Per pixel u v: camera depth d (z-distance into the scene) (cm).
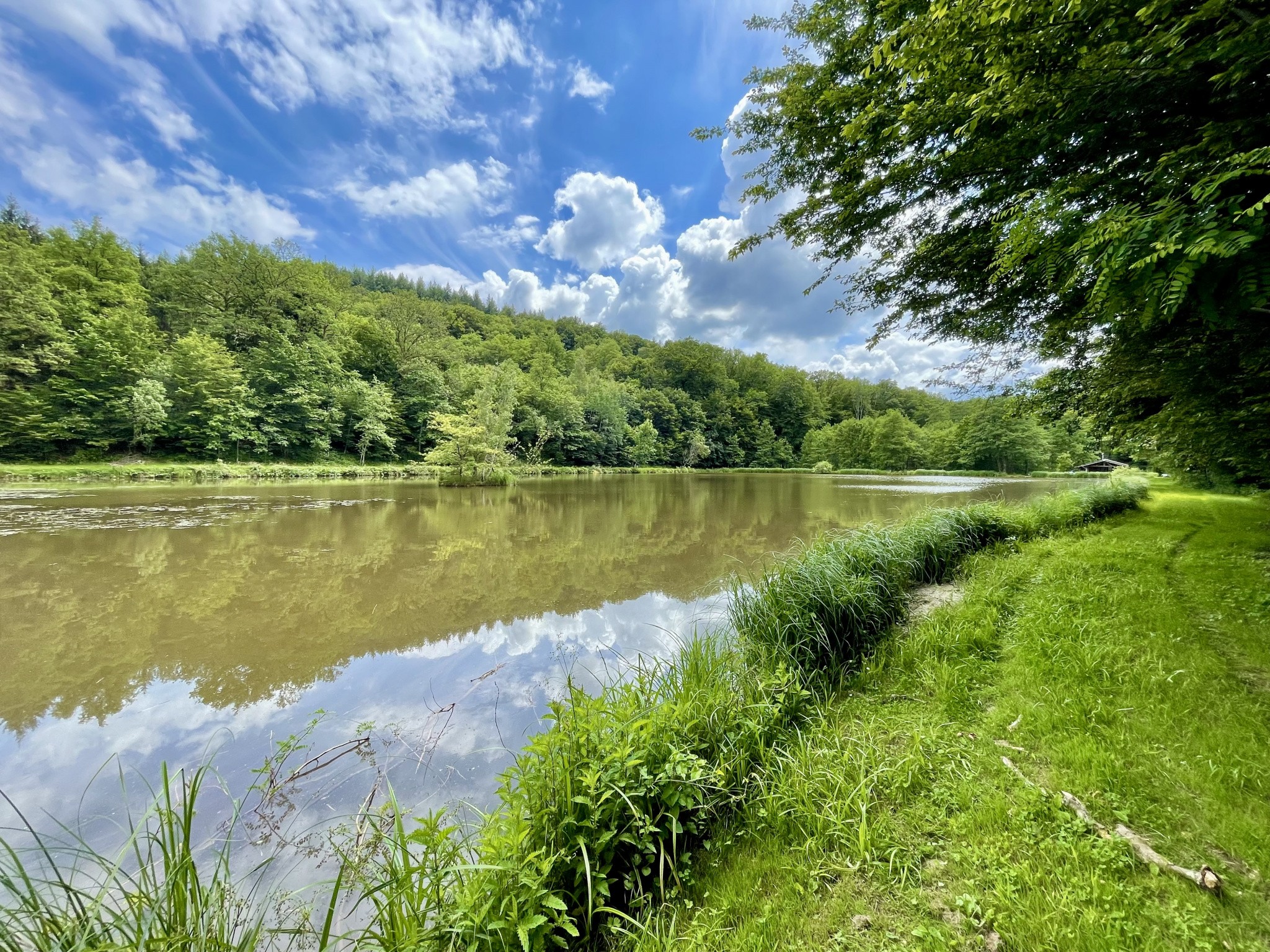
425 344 4091
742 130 431
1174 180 191
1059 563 561
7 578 637
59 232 3391
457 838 205
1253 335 315
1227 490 1352
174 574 669
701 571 748
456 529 1080
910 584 520
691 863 188
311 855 213
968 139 288
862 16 356
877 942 146
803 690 290
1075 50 210
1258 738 222
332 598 594
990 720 261
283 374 2950
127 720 332
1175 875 158
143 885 138
